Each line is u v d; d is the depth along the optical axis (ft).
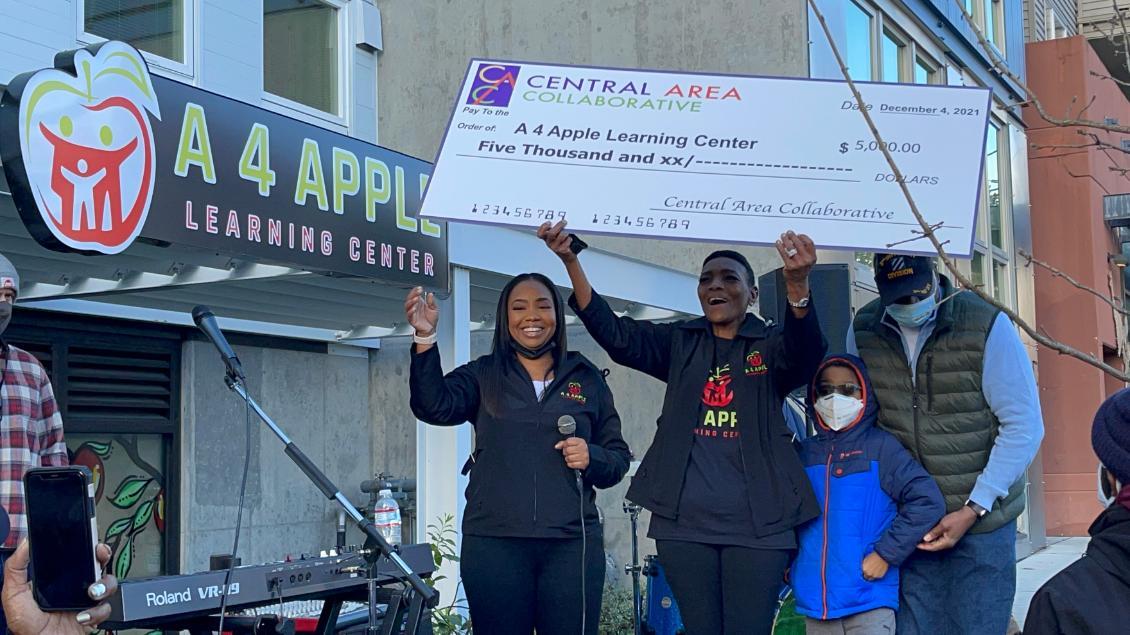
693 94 10.58
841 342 18.97
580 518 11.28
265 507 24.93
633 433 27.68
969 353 10.74
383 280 16.33
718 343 11.13
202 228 13.24
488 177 10.40
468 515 11.39
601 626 21.40
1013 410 10.57
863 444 10.85
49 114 11.44
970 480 10.77
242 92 25.13
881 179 10.00
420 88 30.78
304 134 14.93
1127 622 5.67
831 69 27.78
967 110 10.19
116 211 12.10
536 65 10.84
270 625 11.59
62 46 20.71
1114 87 45.37
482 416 11.59
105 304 20.92
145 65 12.61
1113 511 5.99
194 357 23.34
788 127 10.32
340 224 15.48
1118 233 44.91
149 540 22.48
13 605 6.55
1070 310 41.45
